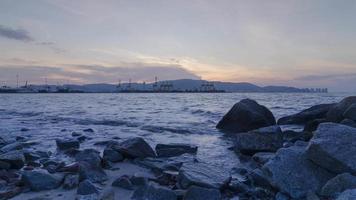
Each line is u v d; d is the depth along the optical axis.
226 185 8.45
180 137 18.67
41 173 8.56
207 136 19.09
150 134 19.73
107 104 63.25
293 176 8.05
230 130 21.16
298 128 21.52
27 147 15.01
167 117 31.73
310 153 8.32
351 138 8.31
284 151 8.79
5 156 10.93
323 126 9.01
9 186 8.52
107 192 7.54
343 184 7.24
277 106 49.94
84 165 9.39
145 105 58.19
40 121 28.09
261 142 13.15
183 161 11.79
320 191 7.66
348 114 17.27
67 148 14.70
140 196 7.62
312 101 70.12
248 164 11.92
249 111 20.75
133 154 11.80
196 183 8.17
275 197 7.84
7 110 44.03
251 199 7.83
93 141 16.89
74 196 7.76
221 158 12.95
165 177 9.25
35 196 7.81
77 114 36.00
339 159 7.89
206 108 46.38
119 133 20.09
